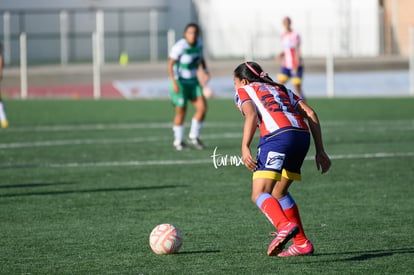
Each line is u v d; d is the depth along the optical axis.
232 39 127.88
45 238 21.06
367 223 22.73
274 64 107.88
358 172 33.03
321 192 28.30
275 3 128.38
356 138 46.06
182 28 135.50
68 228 22.36
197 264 18.03
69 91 90.12
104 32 134.00
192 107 70.69
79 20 133.00
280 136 17.77
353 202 26.25
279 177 17.86
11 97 83.12
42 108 69.25
